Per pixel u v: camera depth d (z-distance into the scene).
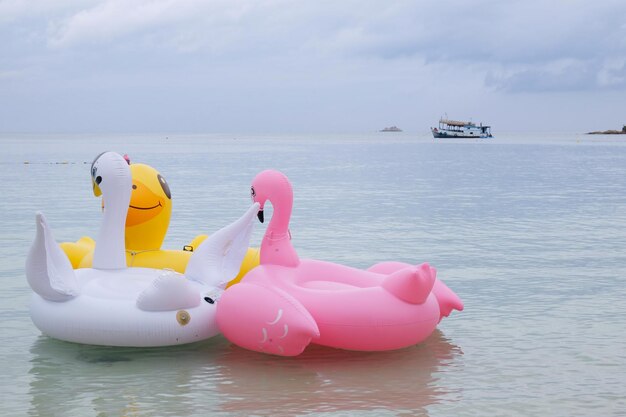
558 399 5.40
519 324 7.49
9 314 7.75
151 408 5.18
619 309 8.12
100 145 77.81
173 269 7.32
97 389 5.56
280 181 6.96
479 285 9.36
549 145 82.94
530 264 10.83
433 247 12.36
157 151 59.34
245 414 5.07
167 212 7.46
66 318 6.39
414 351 6.58
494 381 5.79
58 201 19.20
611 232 14.26
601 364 6.22
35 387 5.60
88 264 7.27
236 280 7.54
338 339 6.27
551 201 20.19
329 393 5.48
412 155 52.53
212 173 30.98
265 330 6.03
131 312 6.27
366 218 16.34
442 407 5.23
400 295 6.30
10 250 11.73
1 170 31.94
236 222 7.09
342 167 36.34
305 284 6.80
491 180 27.75
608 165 38.50
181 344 6.63
